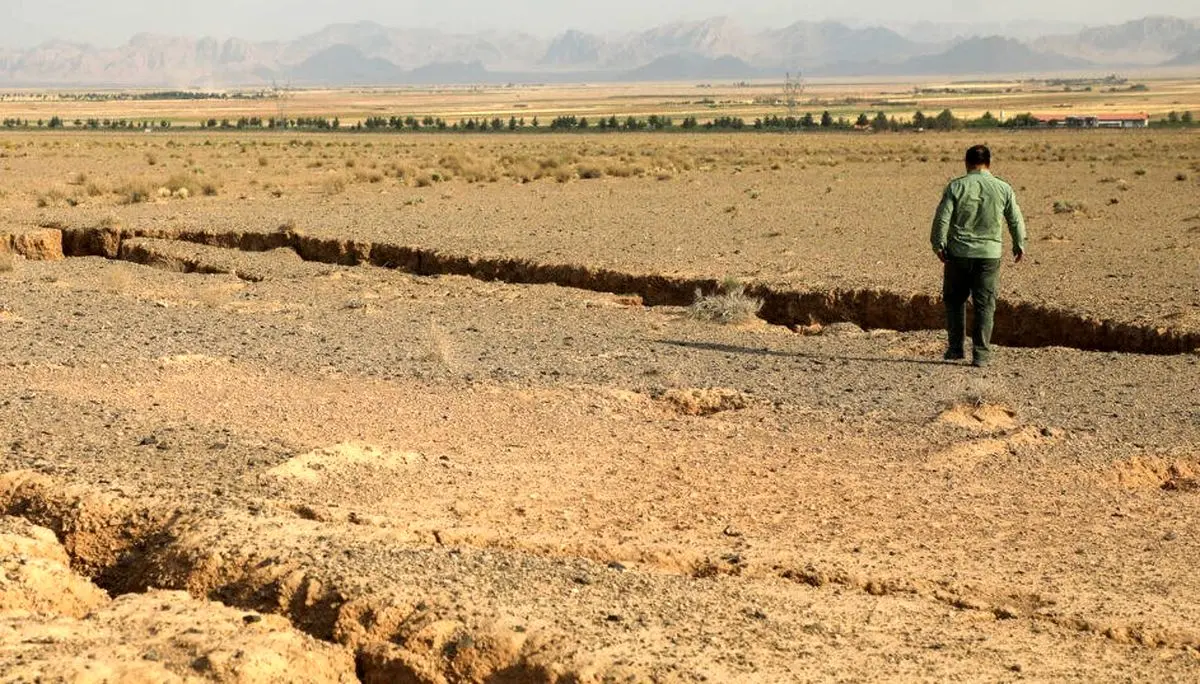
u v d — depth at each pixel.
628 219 31.94
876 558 7.80
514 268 23.33
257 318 17.00
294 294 20.11
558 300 19.67
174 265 24.00
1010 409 11.42
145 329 15.52
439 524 8.13
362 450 9.59
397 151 72.75
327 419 10.87
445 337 15.40
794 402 11.76
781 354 14.56
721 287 20.47
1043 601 7.17
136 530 7.91
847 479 9.41
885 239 27.62
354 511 8.30
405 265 24.94
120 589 7.48
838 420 11.08
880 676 5.93
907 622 6.75
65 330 15.26
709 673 5.79
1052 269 22.53
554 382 12.44
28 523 7.97
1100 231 29.31
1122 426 10.92
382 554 7.25
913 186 44.06
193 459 9.27
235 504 8.20
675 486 9.20
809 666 6.00
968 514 8.70
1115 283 20.41
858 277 21.17
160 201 37.53
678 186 44.47
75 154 65.06
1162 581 7.51
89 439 9.72
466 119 183.75
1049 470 9.70
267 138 99.56
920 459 9.94
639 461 9.82
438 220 31.06
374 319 17.22
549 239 26.80
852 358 14.32
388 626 6.37
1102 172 49.44
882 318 19.36
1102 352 15.59
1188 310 17.33
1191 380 13.01
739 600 6.94
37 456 9.15
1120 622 6.84
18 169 52.47
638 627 6.36
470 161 56.41
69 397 11.21
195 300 19.05
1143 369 13.65
